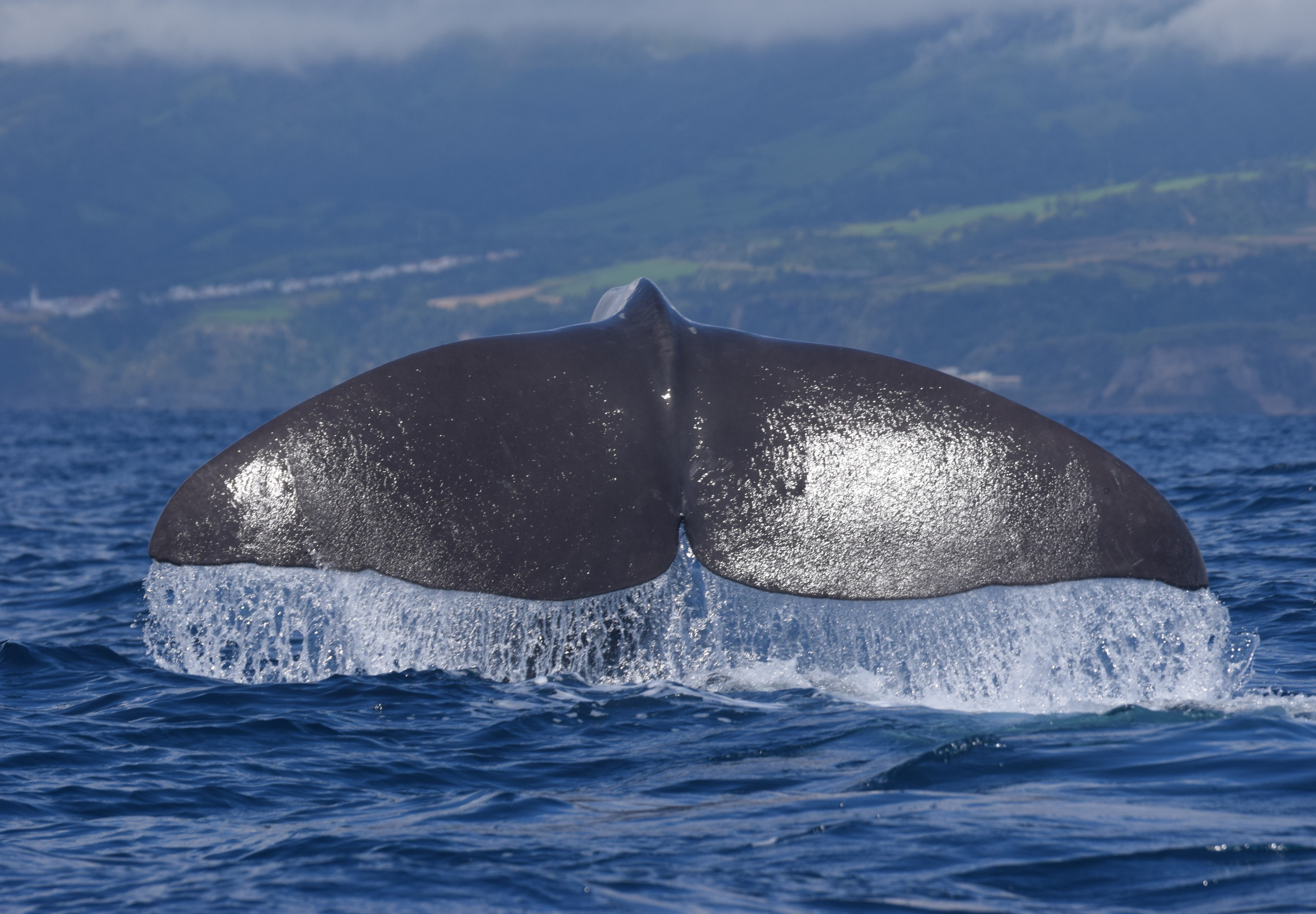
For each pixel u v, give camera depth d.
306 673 33.19
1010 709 27.06
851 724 26.44
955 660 27.22
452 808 23.03
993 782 23.16
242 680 33.56
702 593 28.06
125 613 50.84
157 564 23.64
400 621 25.89
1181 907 17.72
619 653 28.64
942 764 23.94
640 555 23.75
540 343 26.19
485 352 25.72
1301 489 85.38
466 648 27.27
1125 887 18.42
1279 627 41.34
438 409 24.72
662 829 21.25
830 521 23.97
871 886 18.61
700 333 26.80
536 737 26.61
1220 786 22.69
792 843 20.34
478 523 23.78
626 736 26.42
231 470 23.80
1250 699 27.94
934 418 24.59
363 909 18.17
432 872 19.47
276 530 23.52
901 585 23.44
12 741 28.69
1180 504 82.88
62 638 44.66
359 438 24.16
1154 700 27.62
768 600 27.34
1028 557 23.48
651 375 25.67
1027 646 26.39
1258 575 52.28
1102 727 25.89
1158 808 21.61
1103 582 23.45
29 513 98.50
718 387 25.50
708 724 26.77
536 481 24.22
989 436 24.30
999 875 18.91
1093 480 23.78
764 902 18.14
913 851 19.88
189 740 28.56
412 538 23.59
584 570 23.56
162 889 19.06
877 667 28.36
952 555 23.58
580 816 22.19
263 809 23.73
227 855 20.69
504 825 21.80
